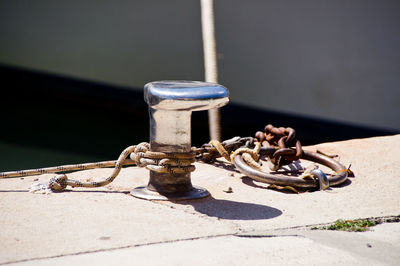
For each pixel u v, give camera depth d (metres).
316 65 12.45
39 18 14.35
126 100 13.96
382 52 12.11
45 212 3.37
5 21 14.64
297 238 3.12
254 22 12.55
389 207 3.77
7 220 3.21
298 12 12.29
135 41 13.61
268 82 12.77
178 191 3.74
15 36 14.67
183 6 12.98
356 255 2.91
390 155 4.90
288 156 4.42
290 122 12.85
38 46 14.53
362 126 12.46
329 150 4.99
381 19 11.98
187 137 3.77
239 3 12.54
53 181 3.82
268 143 4.61
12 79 14.84
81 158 10.86
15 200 3.59
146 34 13.48
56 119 13.29
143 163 3.74
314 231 3.28
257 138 4.75
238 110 13.09
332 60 12.36
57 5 14.18
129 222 3.24
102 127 12.95
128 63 13.80
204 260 2.74
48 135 12.20
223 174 4.39
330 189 4.09
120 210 3.46
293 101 12.77
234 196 3.88
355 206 3.76
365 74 12.28
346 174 4.25
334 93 12.48
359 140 5.33
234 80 12.96
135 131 12.81
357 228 3.36
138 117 13.83
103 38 13.95
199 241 3.00
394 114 12.29
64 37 14.30
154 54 13.55
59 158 10.84
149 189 3.79
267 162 4.82
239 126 12.85
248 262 2.75
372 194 4.02
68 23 14.16
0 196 3.68
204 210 3.54
